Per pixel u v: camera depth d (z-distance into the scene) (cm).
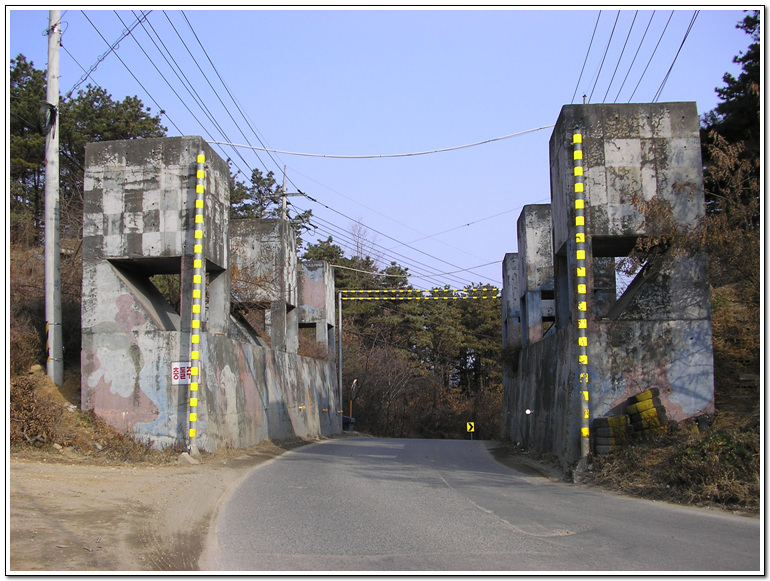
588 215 1673
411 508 1033
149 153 1817
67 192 3064
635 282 1778
